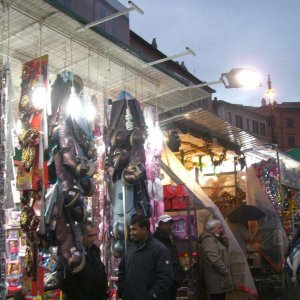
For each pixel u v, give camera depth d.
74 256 4.03
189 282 6.19
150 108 6.25
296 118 53.06
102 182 5.39
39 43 4.86
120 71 5.88
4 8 4.09
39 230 4.05
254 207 8.52
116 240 5.27
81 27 4.57
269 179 10.99
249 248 9.09
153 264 4.06
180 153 9.03
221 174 10.38
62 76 4.70
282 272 8.89
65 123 4.50
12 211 5.03
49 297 4.57
